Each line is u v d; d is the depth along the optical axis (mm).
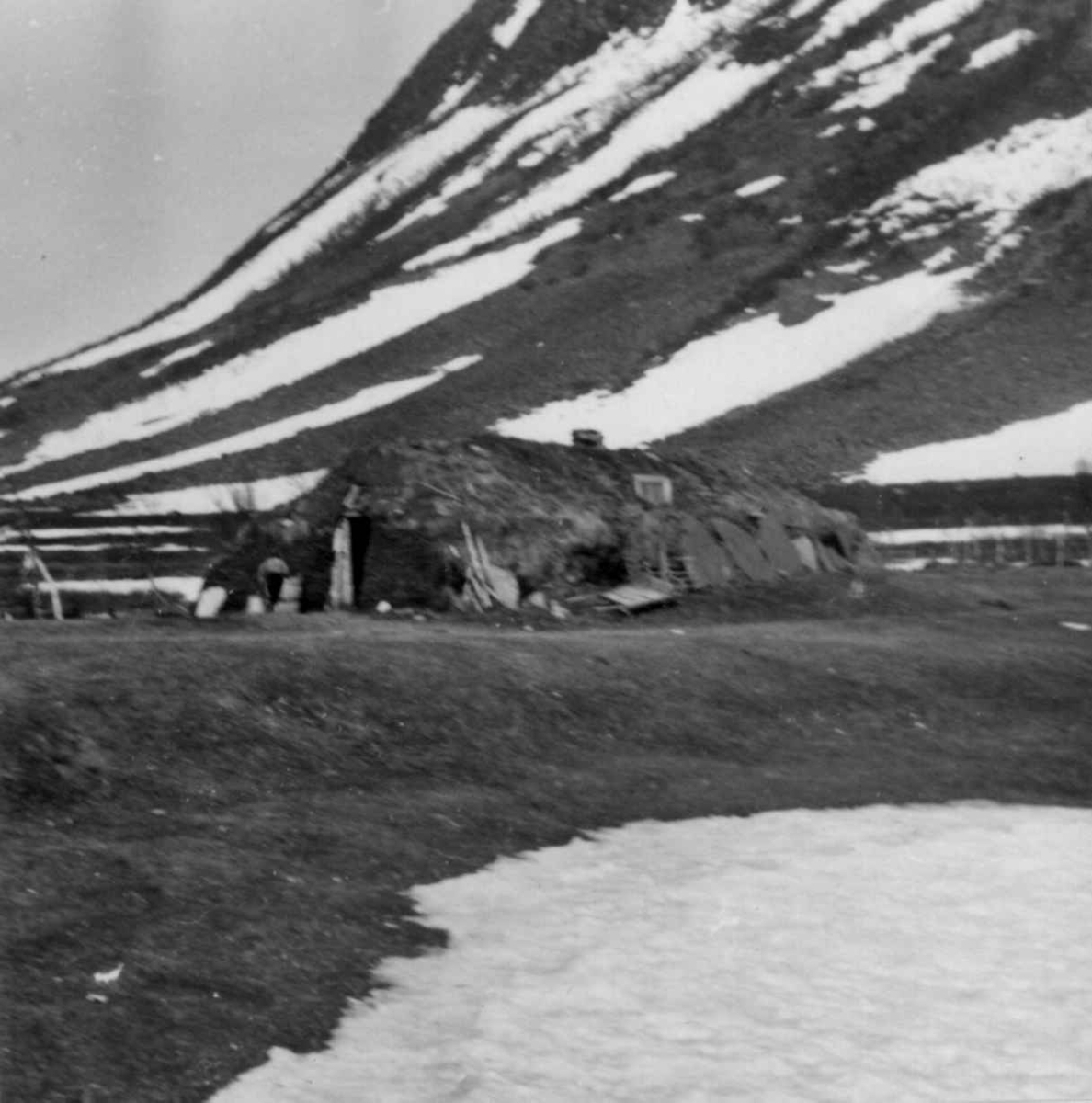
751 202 126500
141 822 14867
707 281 116062
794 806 17656
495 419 97750
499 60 168500
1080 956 12508
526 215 137000
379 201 149500
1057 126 127375
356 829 15227
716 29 158750
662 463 36250
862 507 75000
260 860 13867
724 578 32562
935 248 115125
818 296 111312
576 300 117250
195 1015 10211
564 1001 11102
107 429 110312
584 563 30344
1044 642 27750
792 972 11938
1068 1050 10562
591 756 19250
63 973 10633
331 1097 9203
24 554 55156
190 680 18250
